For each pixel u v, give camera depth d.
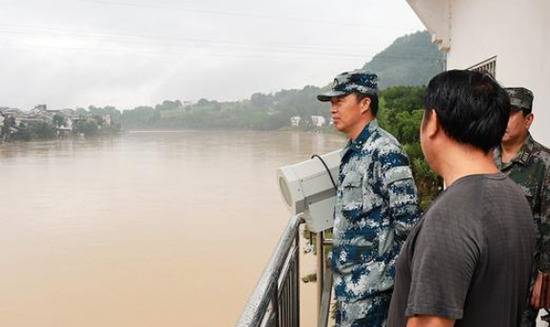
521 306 1.14
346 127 2.23
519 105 2.20
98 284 36.56
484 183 1.09
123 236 53.38
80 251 47.22
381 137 2.13
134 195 82.62
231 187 89.19
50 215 67.06
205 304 31.55
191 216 63.62
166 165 128.25
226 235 51.88
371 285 2.07
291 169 2.63
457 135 1.13
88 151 171.38
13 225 60.88
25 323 29.30
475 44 5.15
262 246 46.69
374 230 2.08
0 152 157.88
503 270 1.04
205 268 39.75
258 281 1.64
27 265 42.72
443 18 6.31
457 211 1.04
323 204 2.60
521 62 3.74
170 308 30.94
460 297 0.99
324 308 2.77
